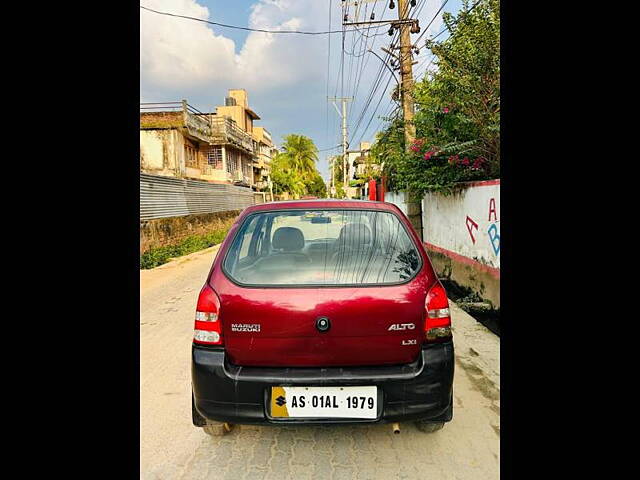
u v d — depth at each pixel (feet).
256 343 6.58
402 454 7.50
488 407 8.99
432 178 22.80
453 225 22.30
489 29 17.16
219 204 68.59
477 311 16.97
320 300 6.55
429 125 22.86
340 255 7.32
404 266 7.12
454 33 19.39
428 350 6.68
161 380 11.08
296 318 6.51
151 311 18.90
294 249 7.72
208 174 81.25
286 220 8.08
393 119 36.22
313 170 157.69
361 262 7.16
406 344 6.64
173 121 62.59
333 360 6.56
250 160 116.26
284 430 8.36
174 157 61.67
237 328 6.62
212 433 8.03
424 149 23.09
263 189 140.05
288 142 153.28
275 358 6.57
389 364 6.64
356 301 6.56
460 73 18.88
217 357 6.64
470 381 10.30
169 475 7.04
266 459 7.45
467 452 7.48
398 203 45.03
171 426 8.65
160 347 13.79
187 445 7.93
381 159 41.52
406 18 31.50
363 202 8.32
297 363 6.57
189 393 10.27
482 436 7.95
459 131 20.43
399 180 29.01
